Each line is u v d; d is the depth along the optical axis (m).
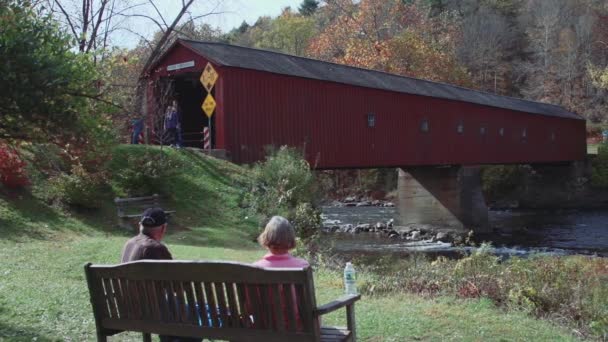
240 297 3.73
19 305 6.56
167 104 22.66
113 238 13.58
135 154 17.88
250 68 20.72
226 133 20.09
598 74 49.53
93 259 10.35
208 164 18.89
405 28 54.31
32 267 9.43
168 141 20.20
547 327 6.62
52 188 15.22
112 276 4.23
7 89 5.10
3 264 9.51
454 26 62.78
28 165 15.65
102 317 4.40
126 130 21.58
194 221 16.12
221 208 17.09
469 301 7.75
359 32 52.50
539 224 33.50
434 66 48.78
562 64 60.88
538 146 39.34
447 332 6.08
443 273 9.42
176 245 12.87
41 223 13.73
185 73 22.00
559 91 60.50
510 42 68.12
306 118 22.89
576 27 62.47
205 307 3.91
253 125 20.94
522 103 39.97
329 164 23.78
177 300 4.01
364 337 5.83
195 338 4.18
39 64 5.18
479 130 33.19
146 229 4.76
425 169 32.28
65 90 5.53
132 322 4.23
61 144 6.11
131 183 16.56
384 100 26.59
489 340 5.85
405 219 32.69
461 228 30.84
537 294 7.76
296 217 16.11
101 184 16.22
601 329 6.75
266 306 3.66
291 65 23.41
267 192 17.44
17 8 5.32
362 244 25.38
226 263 3.66
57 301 6.85
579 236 28.14
